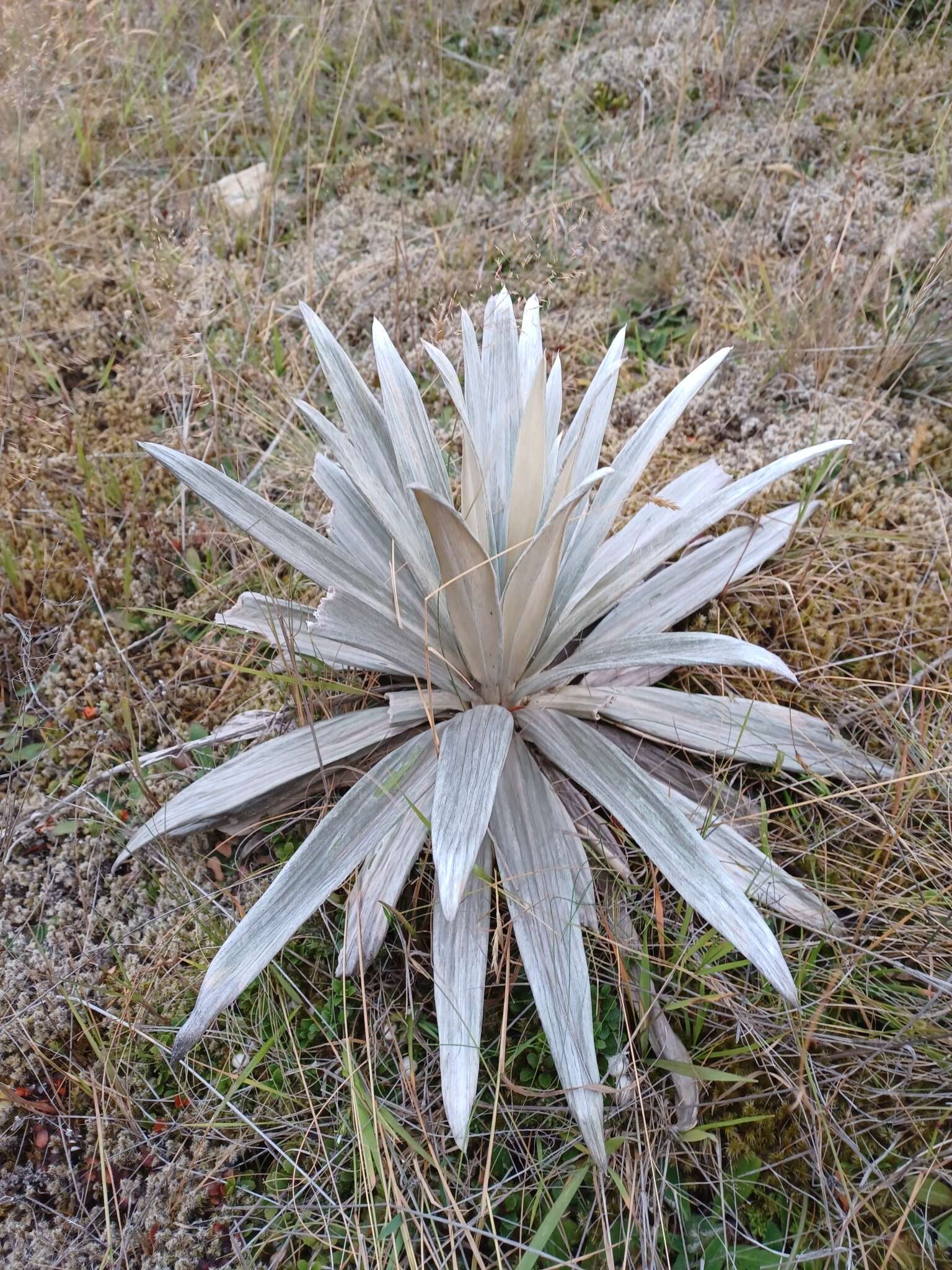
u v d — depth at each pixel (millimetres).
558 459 850
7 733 965
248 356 1204
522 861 737
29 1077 796
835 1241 681
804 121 1334
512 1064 759
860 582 981
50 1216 744
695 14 1473
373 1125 695
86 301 1285
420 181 1399
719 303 1198
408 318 1216
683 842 682
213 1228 724
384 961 798
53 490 1100
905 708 912
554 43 1529
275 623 851
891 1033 744
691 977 759
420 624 824
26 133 1398
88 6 1421
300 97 1440
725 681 926
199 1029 648
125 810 910
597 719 847
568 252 1202
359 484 764
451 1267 687
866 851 834
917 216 1193
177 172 1415
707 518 784
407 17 1528
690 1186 718
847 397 1118
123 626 1018
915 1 1465
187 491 1110
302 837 880
